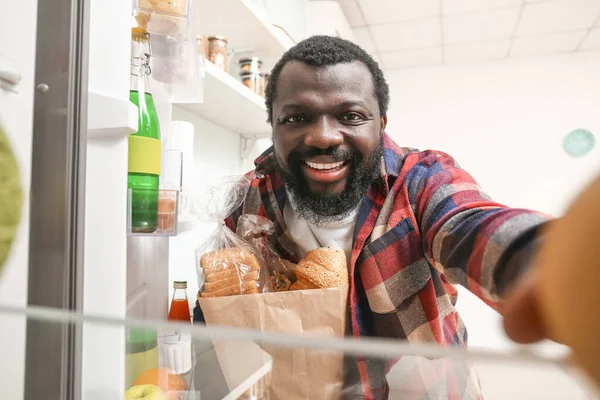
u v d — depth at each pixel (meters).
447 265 0.51
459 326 0.87
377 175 0.74
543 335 0.18
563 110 2.85
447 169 0.71
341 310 0.56
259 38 1.44
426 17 2.44
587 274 0.12
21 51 0.38
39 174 0.39
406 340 0.67
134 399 0.36
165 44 0.66
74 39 0.40
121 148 0.44
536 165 2.88
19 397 0.35
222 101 1.32
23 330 0.35
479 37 2.66
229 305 0.55
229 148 1.75
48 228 0.39
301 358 0.29
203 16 1.26
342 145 0.68
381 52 2.90
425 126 3.10
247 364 0.32
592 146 2.76
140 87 0.55
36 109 0.39
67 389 0.35
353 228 0.76
